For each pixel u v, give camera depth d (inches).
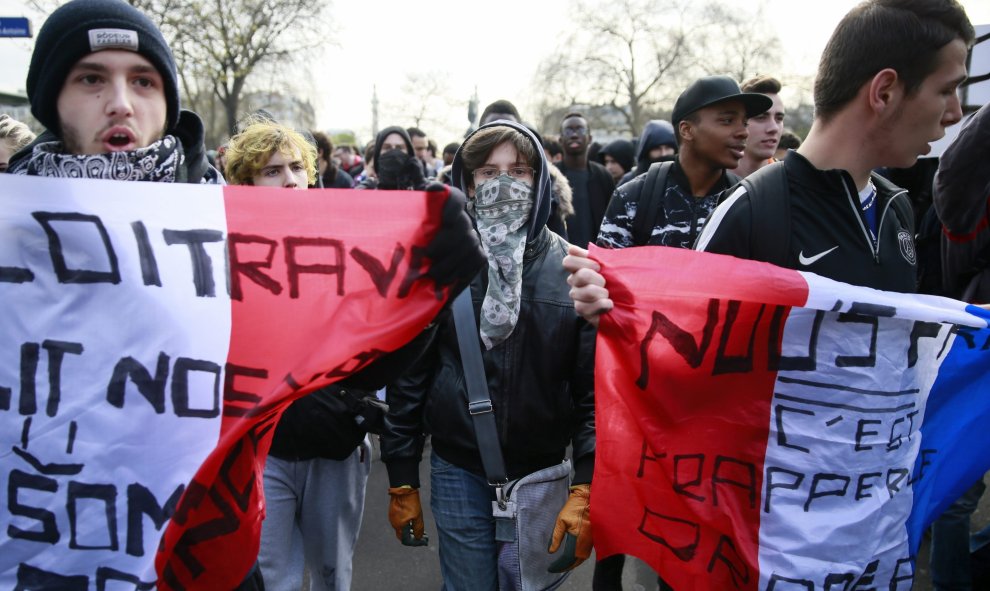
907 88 57.5
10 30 298.7
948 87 57.7
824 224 61.3
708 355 63.0
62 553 48.5
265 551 80.6
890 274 62.5
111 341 49.5
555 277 76.6
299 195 52.5
